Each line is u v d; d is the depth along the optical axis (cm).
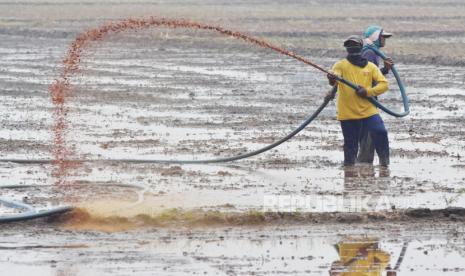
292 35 12875
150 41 11925
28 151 4478
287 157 4328
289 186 3706
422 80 7650
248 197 3500
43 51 10831
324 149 4531
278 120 5466
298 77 7950
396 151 4456
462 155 4372
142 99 6475
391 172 3984
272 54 10188
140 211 3234
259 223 3134
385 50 10212
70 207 3191
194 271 2638
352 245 2897
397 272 2650
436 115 5709
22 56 10175
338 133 4994
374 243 2923
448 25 15125
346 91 4078
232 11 19362
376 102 4100
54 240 2939
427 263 2730
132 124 5328
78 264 2697
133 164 4166
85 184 3744
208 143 4684
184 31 13575
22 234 3006
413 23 15638
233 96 6669
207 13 18438
